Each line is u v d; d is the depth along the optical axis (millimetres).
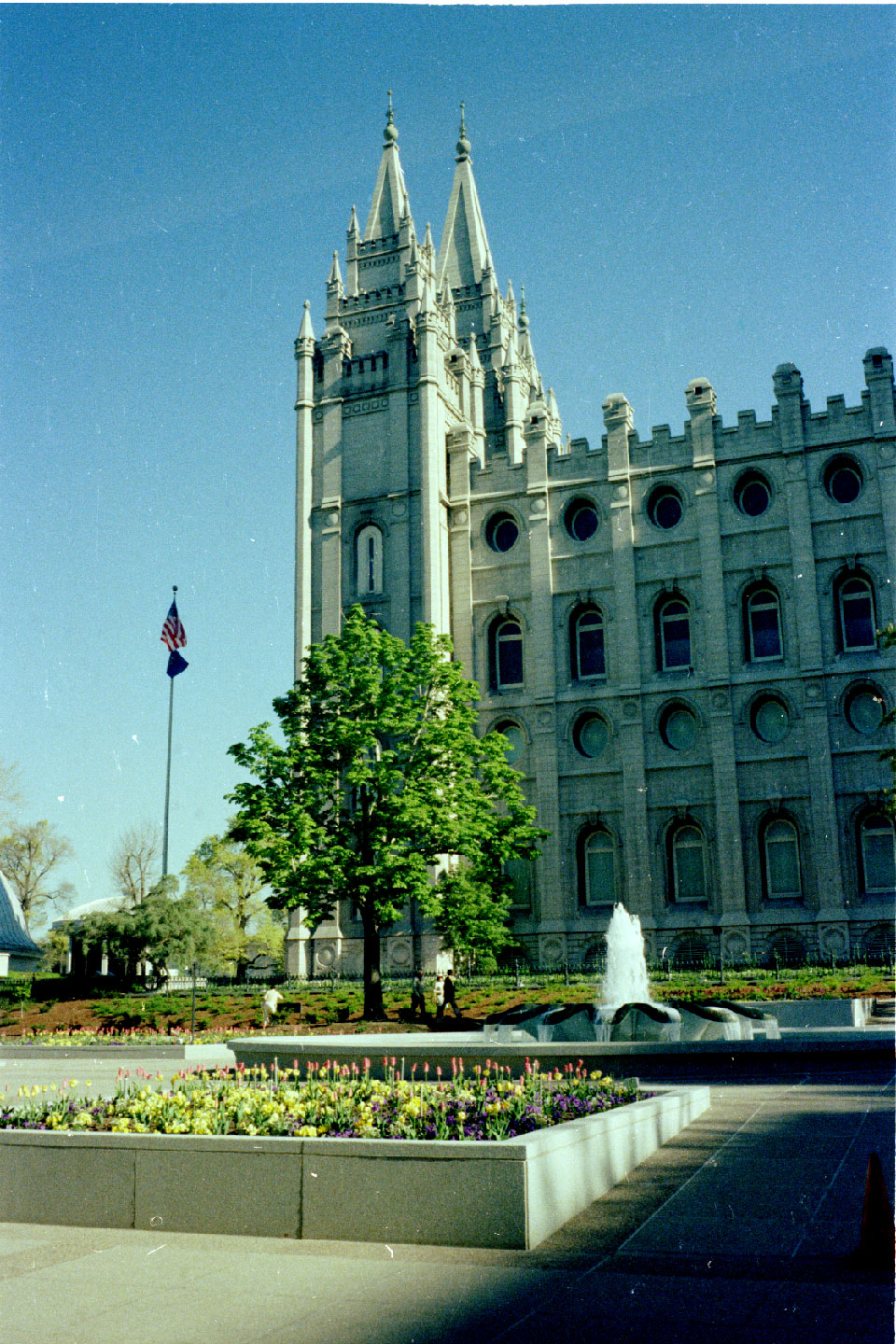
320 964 53344
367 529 58281
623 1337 7379
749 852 49781
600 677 54375
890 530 49969
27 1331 7777
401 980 50406
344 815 40625
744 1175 12000
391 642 42219
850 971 43094
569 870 52500
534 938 52344
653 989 40219
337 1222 10148
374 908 38406
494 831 42219
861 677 49281
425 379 57969
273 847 38562
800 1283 8391
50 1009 45719
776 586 51688
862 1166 12172
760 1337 7309
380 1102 12531
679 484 54125
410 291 59688
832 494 51562
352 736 39344
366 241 62062
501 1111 11938
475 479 58281
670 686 52344
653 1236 9844
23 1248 10039
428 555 56125
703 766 51312
